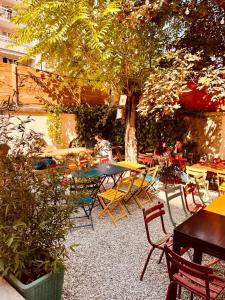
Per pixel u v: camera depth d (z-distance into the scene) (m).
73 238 4.10
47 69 8.59
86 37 5.50
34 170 2.67
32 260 2.41
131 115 7.65
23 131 2.63
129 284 2.99
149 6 5.21
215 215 2.93
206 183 5.46
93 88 8.64
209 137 8.62
